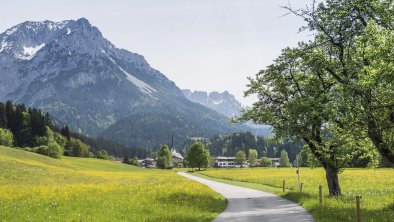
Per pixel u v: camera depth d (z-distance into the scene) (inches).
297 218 843.4
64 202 1126.4
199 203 1163.3
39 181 2351.1
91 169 5022.1
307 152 1535.4
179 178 3056.1
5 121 6934.1
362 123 895.1
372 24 827.4
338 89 981.8
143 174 4281.5
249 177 3184.1
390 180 2278.5
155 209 994.1
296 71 1411.2
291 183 2278.5
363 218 774.5
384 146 893.8
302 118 1258.0
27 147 6171.3
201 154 5949.8
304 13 1060.5
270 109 1502.2
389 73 758.5
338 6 1010.7
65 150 7608.3
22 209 971.9
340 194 1359.5
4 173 2546.8
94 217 841.5
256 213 967.0
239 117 1563.7
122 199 1222.9
